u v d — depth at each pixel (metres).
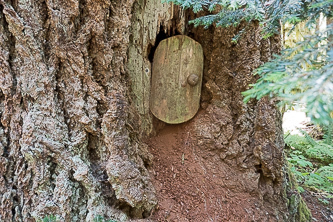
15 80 1.20
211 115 1.86
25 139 1.17
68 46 1.27
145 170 1.54
